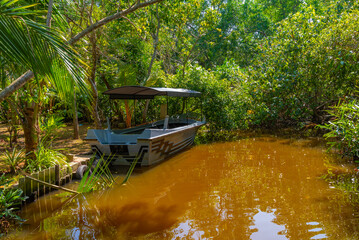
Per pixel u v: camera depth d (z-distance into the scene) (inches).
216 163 325.4
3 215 178.1
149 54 549.6
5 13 119.0
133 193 230.5
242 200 209.0
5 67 166.6
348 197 207.5
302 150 378.3
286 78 513.7
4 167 261.9
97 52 346.0
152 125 423.8
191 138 420.2
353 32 465.4
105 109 569.6
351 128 301.9
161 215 186.1
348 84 490.0
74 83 146.8
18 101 264.8
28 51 122.9
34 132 251.4
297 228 161.3
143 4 226.2
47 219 181.6
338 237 149.2
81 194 228.8
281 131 550.9
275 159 335.0
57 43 136.6
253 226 166.1
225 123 543.8
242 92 583.8
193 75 561.3
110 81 499.2
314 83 516.7
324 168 289.6
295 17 551.8
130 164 312.0
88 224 174.1
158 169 304.5
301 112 526.3
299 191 224.2
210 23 588.7
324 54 494.3
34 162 242.2
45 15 183.3
